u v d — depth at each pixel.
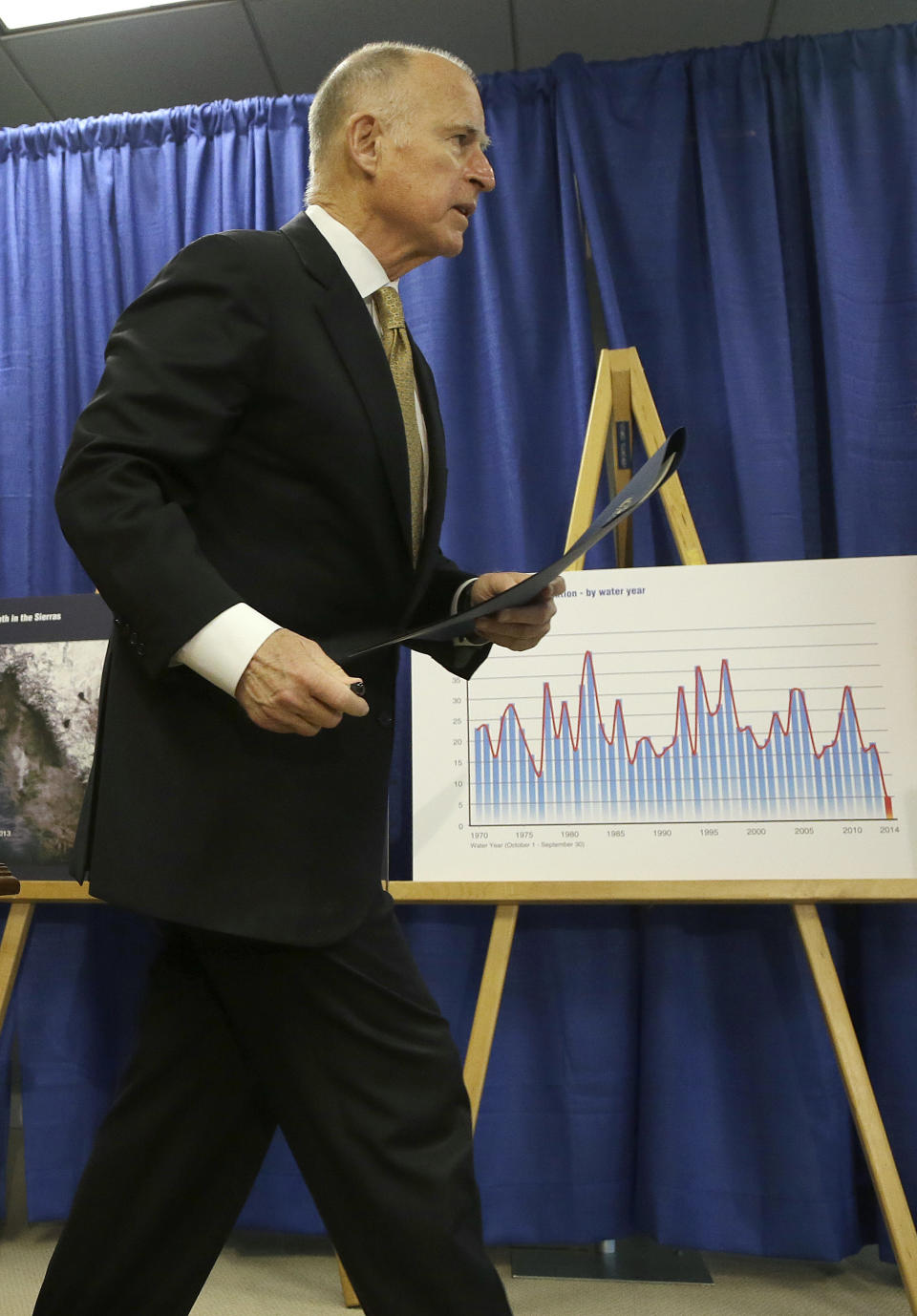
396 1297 0.84
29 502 2.14
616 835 1.70
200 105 2.39
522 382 2.07
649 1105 1.81
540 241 2.12
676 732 1.72
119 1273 0.92
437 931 1.92
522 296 2.09
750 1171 1.78
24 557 2.12
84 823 0.91
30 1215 1.88
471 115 1.06
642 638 1.76
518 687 1.78
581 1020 1.86
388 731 0.96
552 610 1.11
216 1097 0.94
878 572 1.73
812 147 2.05
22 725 1.92
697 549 1.83
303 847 0.87
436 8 2.13
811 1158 1.75
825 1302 1.64
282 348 0.88
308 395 0.88
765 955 1.85
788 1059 1.80
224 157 2.22
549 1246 1.87
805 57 2.09
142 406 0.82
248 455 0.89
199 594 0.77
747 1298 1.66
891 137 2.06
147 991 0.98
